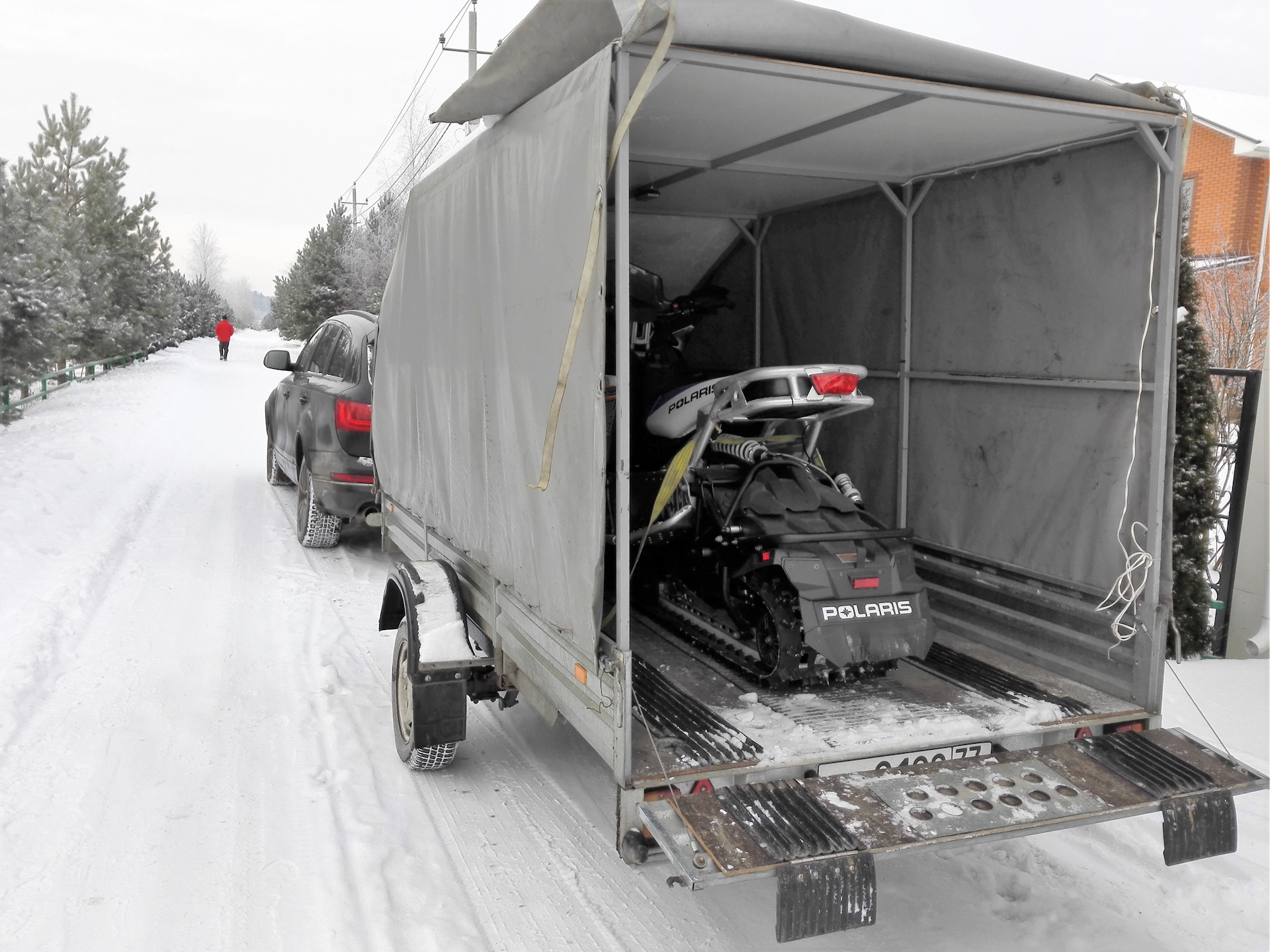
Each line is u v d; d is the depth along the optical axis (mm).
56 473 9992
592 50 2732
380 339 5973
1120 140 3453
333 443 7594
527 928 3055
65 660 5340
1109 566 3562
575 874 3387
